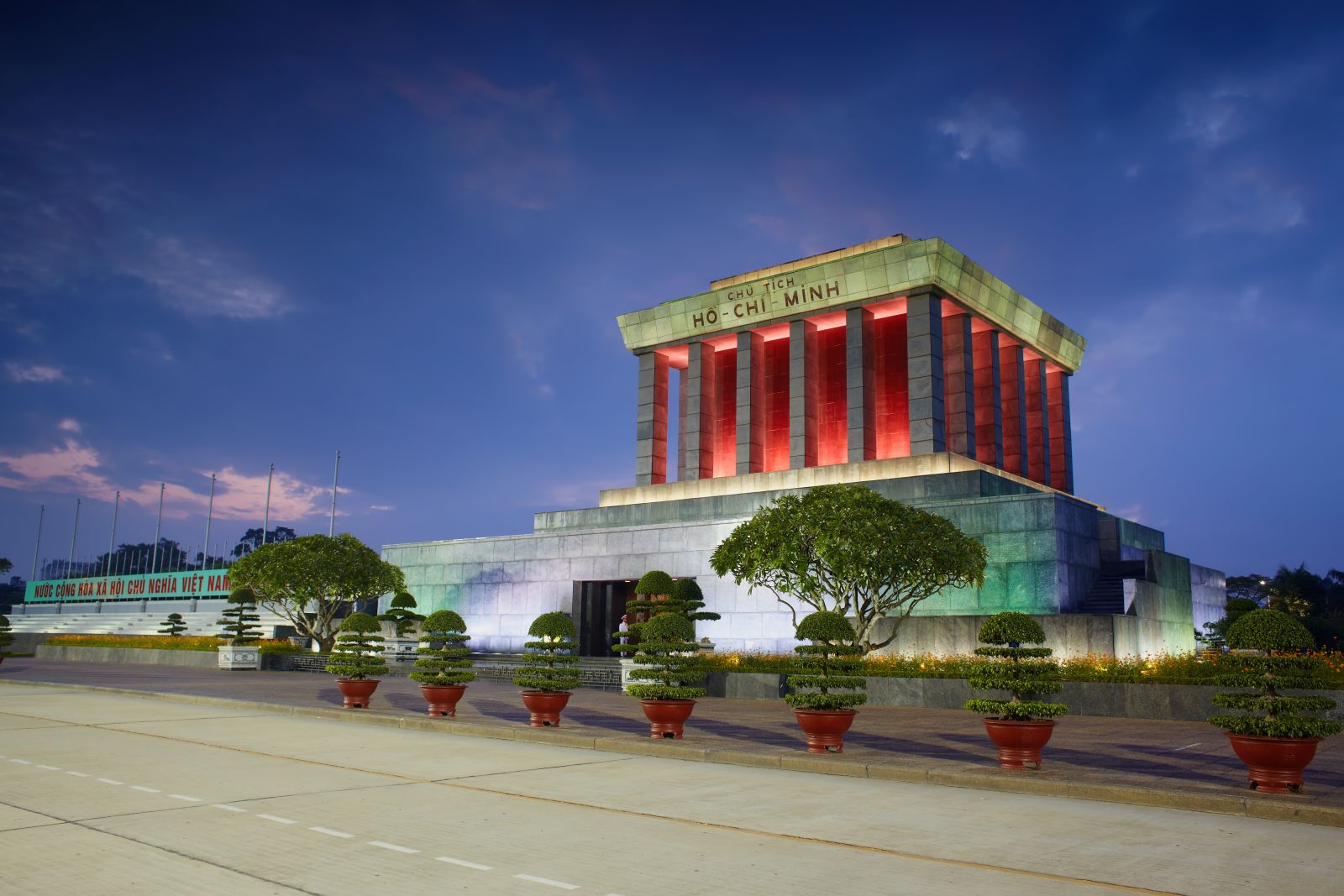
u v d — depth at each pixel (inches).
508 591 2261.3
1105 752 727.7
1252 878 380.2
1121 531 1809.8
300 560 1913.1
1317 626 2500.0
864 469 2100.1
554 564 2194.9
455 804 520.7
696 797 552.1
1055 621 1396.4
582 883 364.2
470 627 2306.8
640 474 2529.5
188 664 2001.7
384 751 738.2
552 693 874.1
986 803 545.0
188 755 700.7
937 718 1013.8
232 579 1978.3
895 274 2172.7
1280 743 543.8
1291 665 562.3
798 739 803.4
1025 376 2522.1
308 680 1535.4
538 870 381.7
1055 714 629.6
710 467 2474.2
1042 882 371.2
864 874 380.2
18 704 1112.2
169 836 434.6
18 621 3796.8
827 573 1400.1
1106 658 1266.0
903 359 2287.2
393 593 2448.3
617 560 2089.1
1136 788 557.0
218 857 397.1
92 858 392.5
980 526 1641.2
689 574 1973.4
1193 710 990.4
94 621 3464.6
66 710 1042.1
